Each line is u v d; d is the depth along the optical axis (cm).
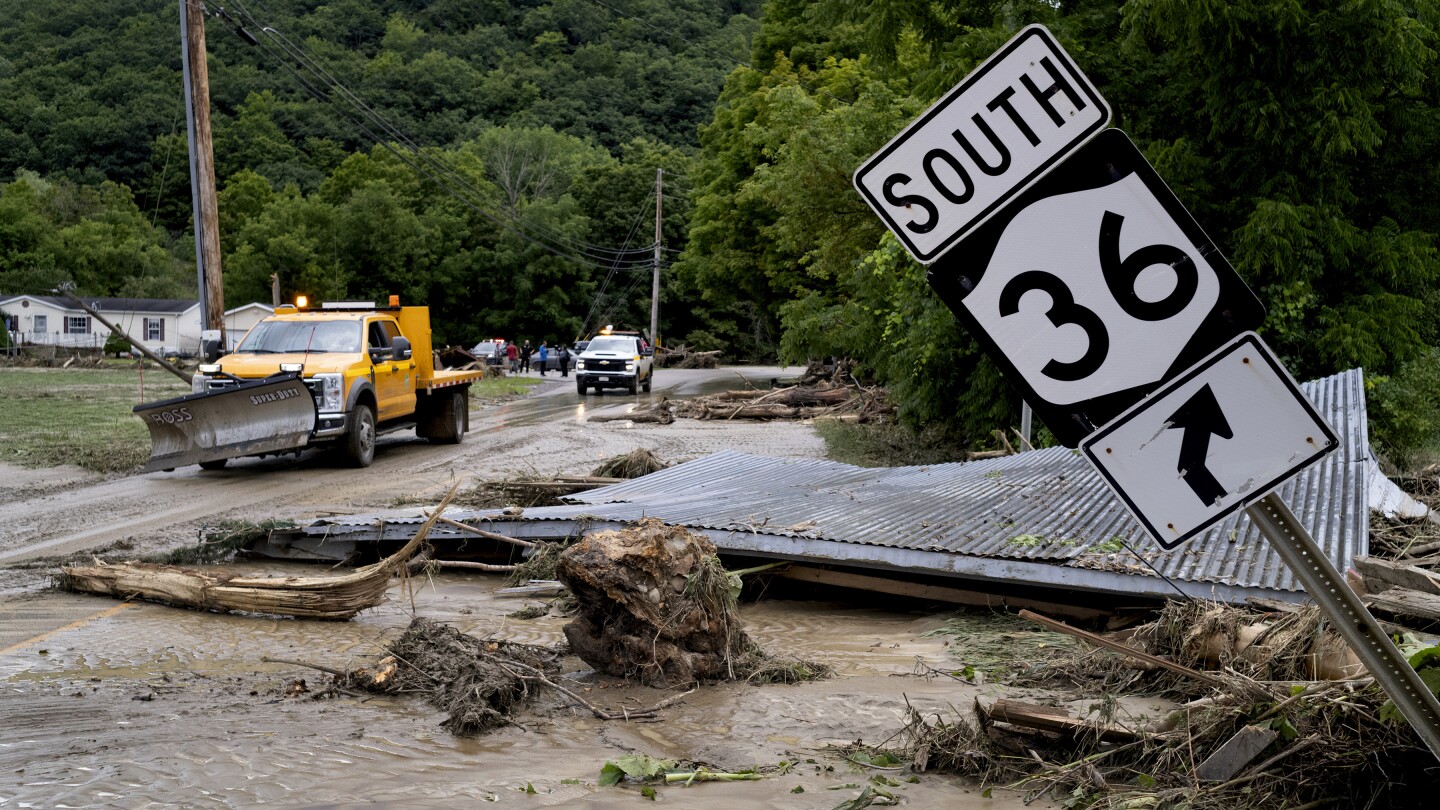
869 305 2139
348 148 11369
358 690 615
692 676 634
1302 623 536
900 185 281
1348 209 1548
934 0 1716
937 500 1051
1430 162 1532
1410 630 485
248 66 10962
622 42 13000
